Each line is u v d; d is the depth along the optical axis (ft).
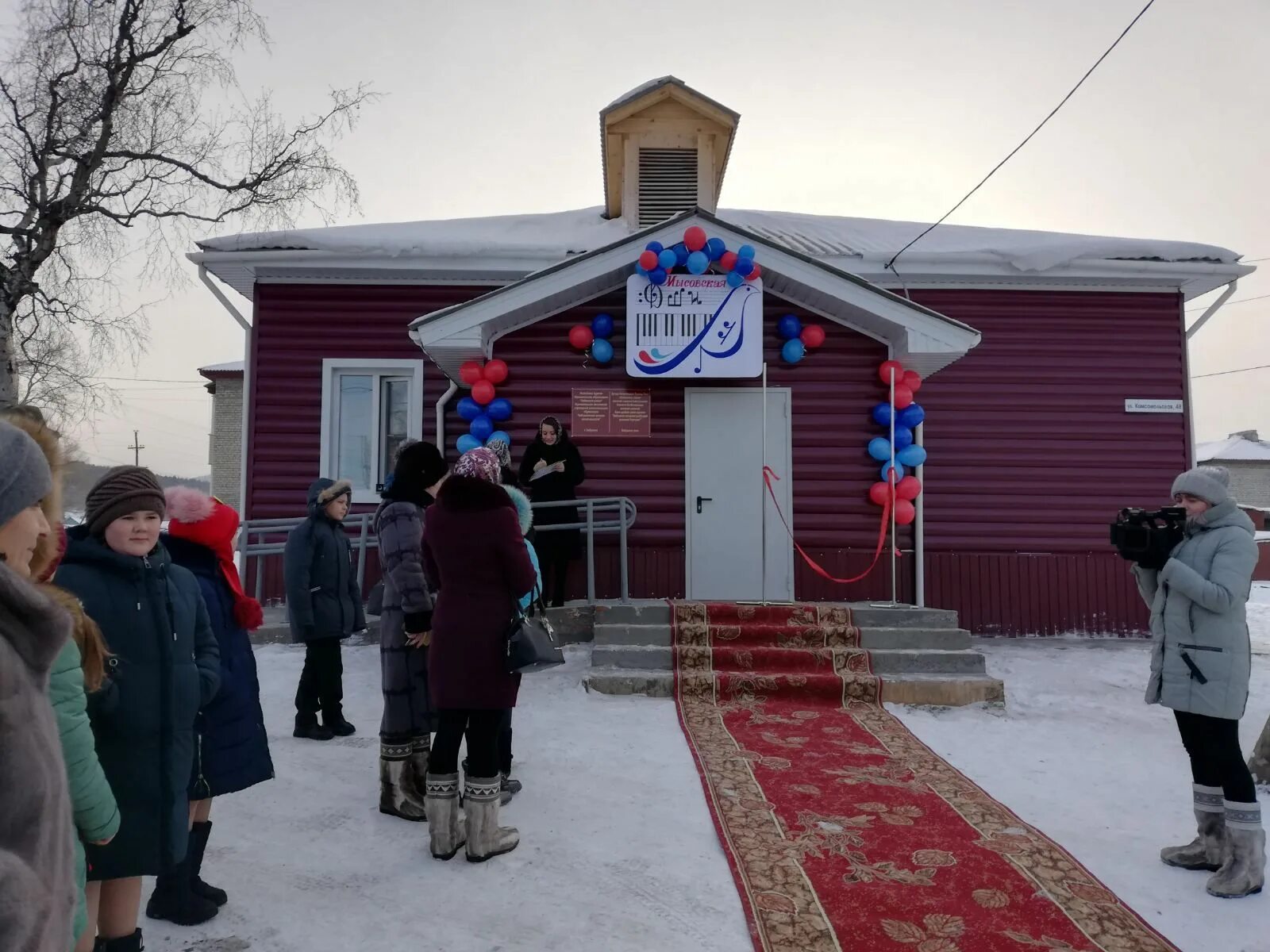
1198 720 11.81
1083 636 31.37
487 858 11.85
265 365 32.45
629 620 24.66
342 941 9.72
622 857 12.06
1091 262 31.30
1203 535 12.03
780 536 28.55
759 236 25.84
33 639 4.25
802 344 28.40
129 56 46.47
